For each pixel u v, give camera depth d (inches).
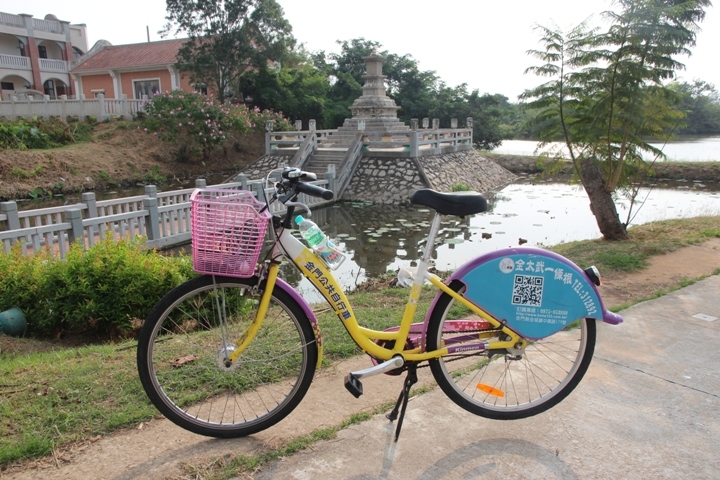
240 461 81.2
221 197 80.9
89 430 89.1
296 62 1164.5
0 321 175.9
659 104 270.4
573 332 136.3
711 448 87.0
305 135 780.6
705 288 176.1
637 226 321.7
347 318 87.5
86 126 830.5
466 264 89.2
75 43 1266.0
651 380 110.7
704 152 1011.9
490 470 80.7
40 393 100.8
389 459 82.9
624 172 281.6
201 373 107.1
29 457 81.7
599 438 89.5
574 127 284.8
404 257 369.4
